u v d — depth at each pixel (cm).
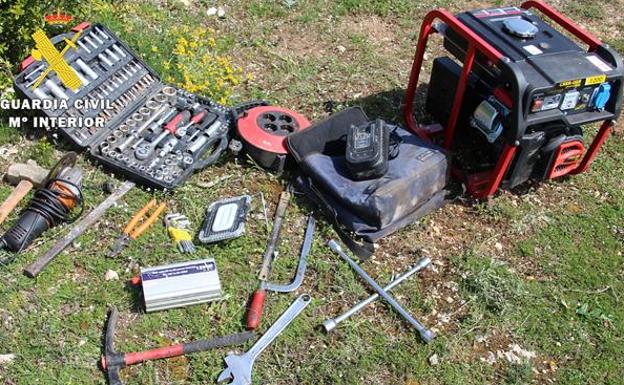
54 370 143
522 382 155
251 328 154
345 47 250
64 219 167
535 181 206
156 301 152
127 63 202
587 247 189
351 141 179
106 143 185
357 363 152
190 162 184
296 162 187
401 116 223
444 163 186
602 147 225
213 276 157
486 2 293
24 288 154
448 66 200
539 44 183
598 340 167
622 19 298
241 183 188
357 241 177
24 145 186
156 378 144
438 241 183
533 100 170
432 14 189
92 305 154
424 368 154
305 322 158
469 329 163
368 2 273
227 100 215
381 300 166
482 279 171
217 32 246
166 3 251
